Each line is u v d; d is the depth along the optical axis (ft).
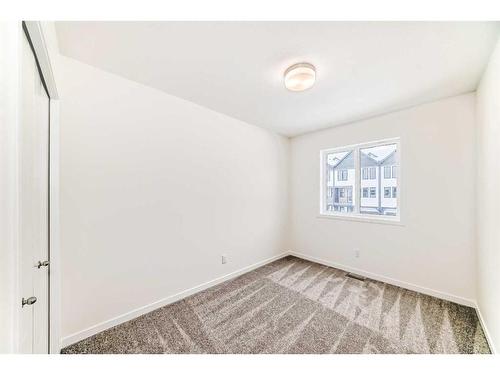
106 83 5.49
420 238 7.47
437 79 5.85
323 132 10.59
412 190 7.66
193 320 5.87
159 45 4.53
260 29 4.06
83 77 5.10
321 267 10.07
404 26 3.95
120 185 5.72
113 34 4.17
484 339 5.03
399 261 7.97
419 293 7.40
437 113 7.13
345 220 9.61
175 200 6.95
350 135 9.54
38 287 3.55
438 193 7.10
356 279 8.64
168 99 6.77
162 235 6.61
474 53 4.73
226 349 4.77
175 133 6.95
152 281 6.37
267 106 7.78
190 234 7.38
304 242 11.41
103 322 5.40
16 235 1.62
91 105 5.22
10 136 1.59
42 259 3.86
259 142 10.22
